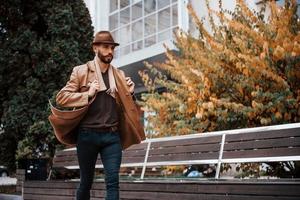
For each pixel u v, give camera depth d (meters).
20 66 10.48
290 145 4.59
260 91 6.61
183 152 5.96
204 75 7.12
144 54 12.48
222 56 7.06
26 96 10.20
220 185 4.34
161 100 7.88
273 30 6.93
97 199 5.87
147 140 6.67
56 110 3.68
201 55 7.32
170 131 7.67
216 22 11.38
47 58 10.39
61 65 10.20
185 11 12.00
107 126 3.76
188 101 7.20
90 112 3.78
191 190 4.64
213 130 7.33
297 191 3.64
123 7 14.55
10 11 10.66
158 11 13.09
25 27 10.64
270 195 3.84
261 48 6.89
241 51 6.93
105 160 3.77
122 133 3.99
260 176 6.83
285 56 6.41
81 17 10.94
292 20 7.08
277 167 6.84
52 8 10.57
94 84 3.74
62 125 3.74
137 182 5.34
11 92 10.48
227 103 6.67
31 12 10.77
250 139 5.05
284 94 6.48
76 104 3.71
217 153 5.44
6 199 9.05
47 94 10.22
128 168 8.46
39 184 6.94
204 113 7.04
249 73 6.70
